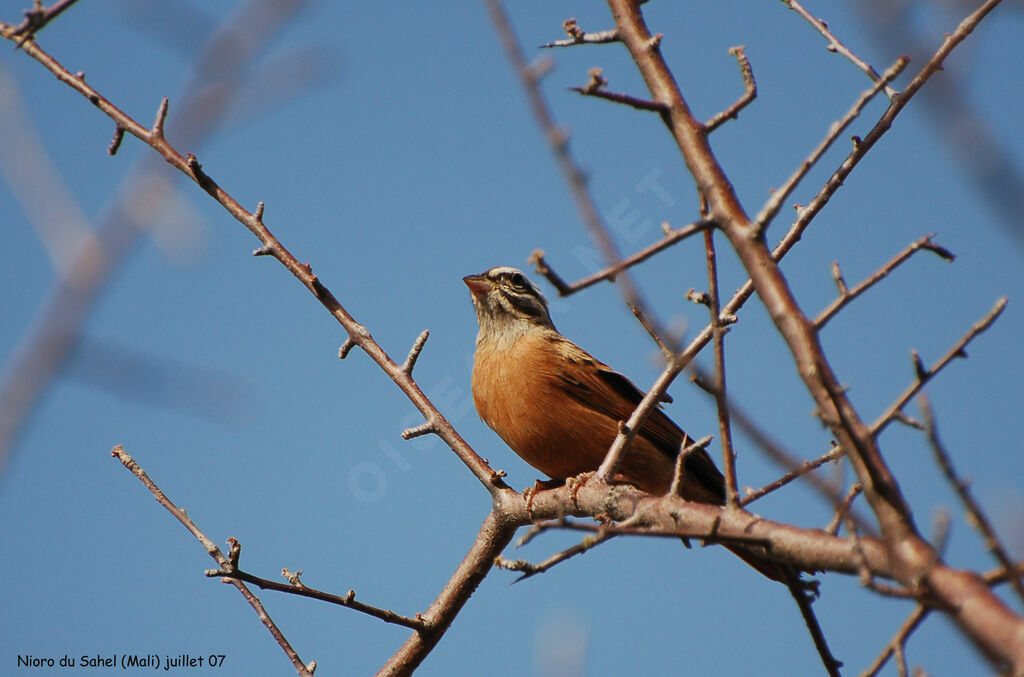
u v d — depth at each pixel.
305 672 9.66
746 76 6.88
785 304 6.22
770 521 7.03
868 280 6.22
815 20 8.33
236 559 9.66
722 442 7.27
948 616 5.21
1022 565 4.63
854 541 5.52
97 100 10.27
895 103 7.99
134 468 9.93
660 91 6.88
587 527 5.82
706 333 8.85
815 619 7.33
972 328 5.97
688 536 6.21
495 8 6.34
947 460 4.77
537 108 6.20
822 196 8.30
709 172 6.61
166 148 10.25
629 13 7.10
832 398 5.86
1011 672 4.91
